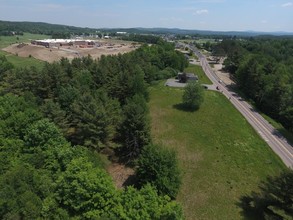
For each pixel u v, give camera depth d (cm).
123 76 8775
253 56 14375
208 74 15075
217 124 8212
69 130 6756
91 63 11019
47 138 4938
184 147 6825
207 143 7088
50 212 3322
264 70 12019
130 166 5934
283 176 4416
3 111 6003
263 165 6347
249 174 5941
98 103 6384
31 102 7062
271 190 4497
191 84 9125
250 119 9038
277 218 4184
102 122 5812
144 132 6009
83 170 3775
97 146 5791
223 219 4644
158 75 12975
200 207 4894
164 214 3291
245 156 6638
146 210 3366
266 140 7656
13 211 3067
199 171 5912
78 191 3450
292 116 8875
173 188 4822
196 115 8712
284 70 12531
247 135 7750
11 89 8462
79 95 7131
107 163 5947
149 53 15025
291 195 4184
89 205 3506
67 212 3416
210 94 10825
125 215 3306
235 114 9225
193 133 7544
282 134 8112
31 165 4256
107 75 9469
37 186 3597
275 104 9806
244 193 5312
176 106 9300
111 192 3600
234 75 14538
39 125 5009
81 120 5966
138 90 8806
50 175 4156
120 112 6500
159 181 4759
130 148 6131
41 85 8100
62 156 4394
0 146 4850
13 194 3225
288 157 6850
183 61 15438
